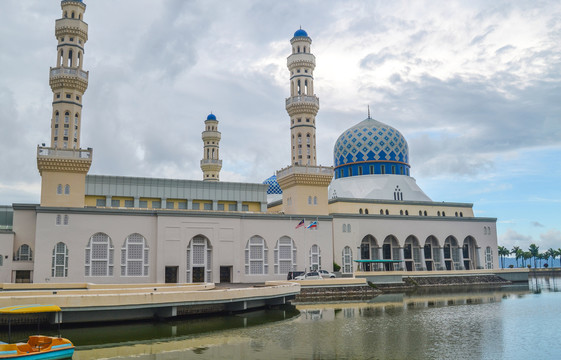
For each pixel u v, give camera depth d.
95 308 34.09
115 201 73.06
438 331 34.97
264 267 68.75
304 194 75.00
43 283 52.09
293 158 77.06
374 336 33.03
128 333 33.19
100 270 59.44
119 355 27.27
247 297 43.41
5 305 32.09
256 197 81.69
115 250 60.34
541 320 40.19
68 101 63.84
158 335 32.75
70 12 66.38
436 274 81.62
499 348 29.39
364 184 93.06
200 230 64.81
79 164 61.91
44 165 60.88
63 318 34.59
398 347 29.59
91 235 59.53
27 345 25.16
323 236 73.25
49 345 26.09
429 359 26.59
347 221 79.50
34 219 62.19
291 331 34.81
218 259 65.38
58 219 58.47
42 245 57.31
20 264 59.62
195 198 77.50
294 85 78.44
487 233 92.69
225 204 80.25
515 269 90.25
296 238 71.25
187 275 63.44
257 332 34.31
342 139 100.25
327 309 48.03
